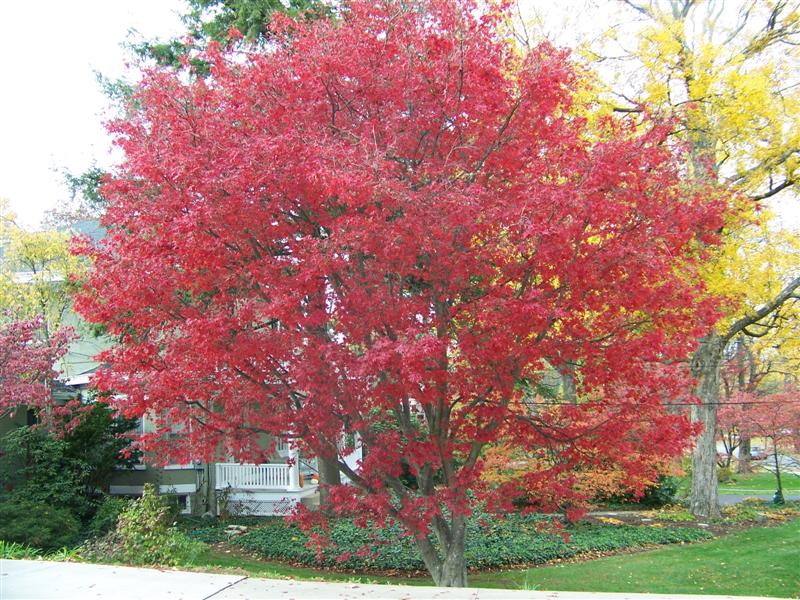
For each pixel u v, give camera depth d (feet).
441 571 29.27
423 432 31.86
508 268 23.39
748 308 54.34
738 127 44.86
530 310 21.67
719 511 64.39
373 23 24.89
